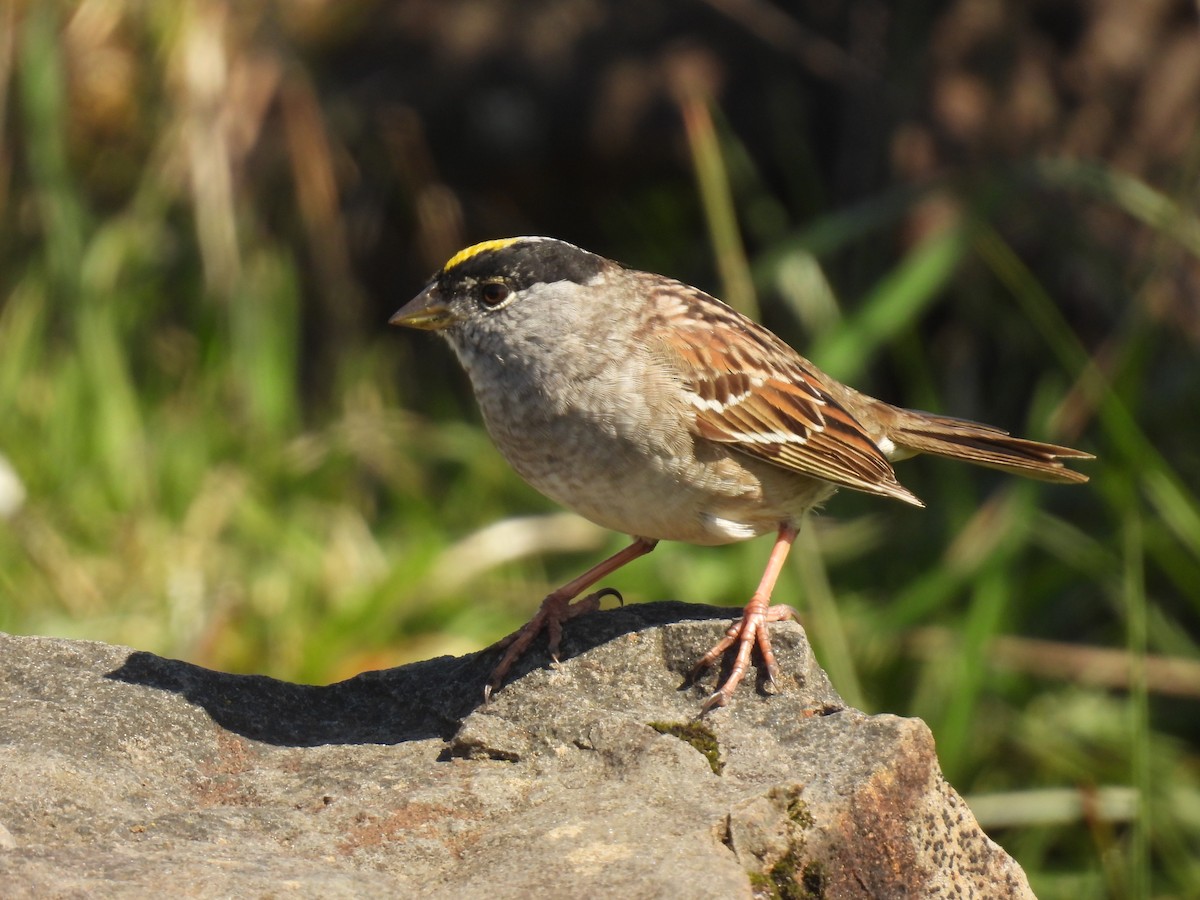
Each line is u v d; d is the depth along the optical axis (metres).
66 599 10.80
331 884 4.79
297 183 13.79
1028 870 9.88
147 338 12.90
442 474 12.92
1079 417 11.36
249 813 5.42
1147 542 10.25
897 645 10.41
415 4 15.16
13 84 13.09
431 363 14.02
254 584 10.99
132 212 13.16
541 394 6.72
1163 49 13.65
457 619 11.07
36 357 12.38
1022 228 13.23
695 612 6.57
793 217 14.40
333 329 13.77
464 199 14.84
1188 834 10.06
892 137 13.66
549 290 6.77
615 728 5.76
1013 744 10.34
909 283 10.51
